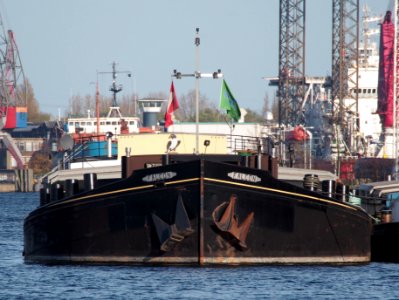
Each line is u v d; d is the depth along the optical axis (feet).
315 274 428.15
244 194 430.20
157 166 430.61
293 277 418.10
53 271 440.45
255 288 392.27
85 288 395.55
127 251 441.27
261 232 436.35
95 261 449.48
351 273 435.53
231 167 427.74
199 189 423.23
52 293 387.96
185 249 431.02
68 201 452.35
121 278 412.98
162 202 429.79
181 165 426.10
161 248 429.79
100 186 444.55
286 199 438.81
